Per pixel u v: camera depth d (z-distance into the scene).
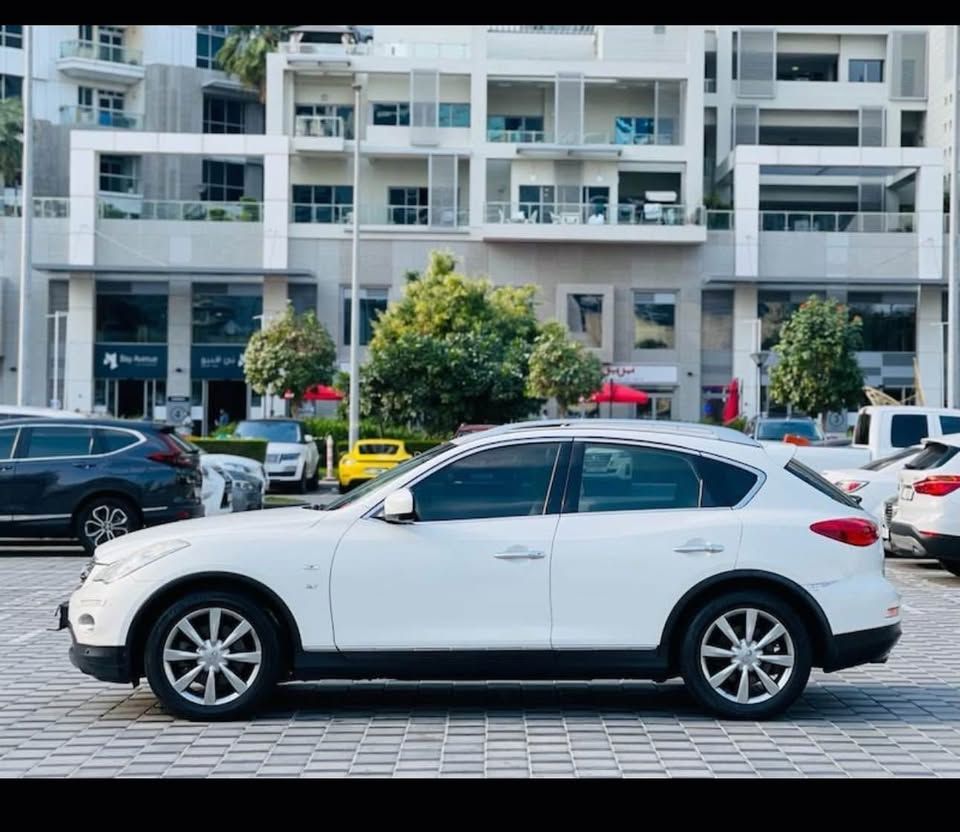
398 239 55.44
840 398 46.34
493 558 7.86
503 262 55.47
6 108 59.84
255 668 7.94
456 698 8.86
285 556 7.86
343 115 56.53
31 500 17.34
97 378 55.59
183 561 7.87
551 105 56.66
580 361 45.75
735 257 55.22
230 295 56.22
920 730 7.94
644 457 8.18
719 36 60.62
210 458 22.52
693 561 7.89
